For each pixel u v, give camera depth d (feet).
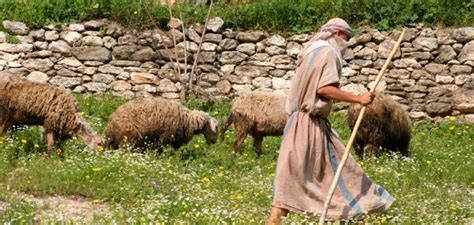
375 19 55.21
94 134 38.09
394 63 54.24
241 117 41.83
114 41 54.13
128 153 36.37
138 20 54.75
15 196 29.73
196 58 53.78
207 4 58.70
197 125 40.16
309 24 55.06
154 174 34.04
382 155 40.70
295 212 25.63
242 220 26.91
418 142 47.78
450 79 53.72
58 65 53.72
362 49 54.44
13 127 39.73
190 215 27.45
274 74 54.44
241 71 54.49
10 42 53.52
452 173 38.86
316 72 25.43
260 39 54.80
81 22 54.44
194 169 36.91
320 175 25.70
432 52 54.08
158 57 54.34
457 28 54.54
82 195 32.17
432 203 31.04
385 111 40.70
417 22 54.85
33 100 36.32
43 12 54.34
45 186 32.07
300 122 25.66
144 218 26.55
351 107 41.22
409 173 37.63
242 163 39.27
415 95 53.78
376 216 26.25
